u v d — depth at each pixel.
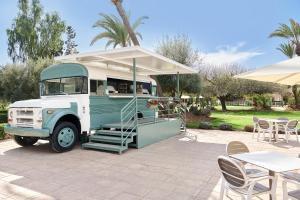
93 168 5.72
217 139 9.79
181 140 9.59
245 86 26.00
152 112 11.29
